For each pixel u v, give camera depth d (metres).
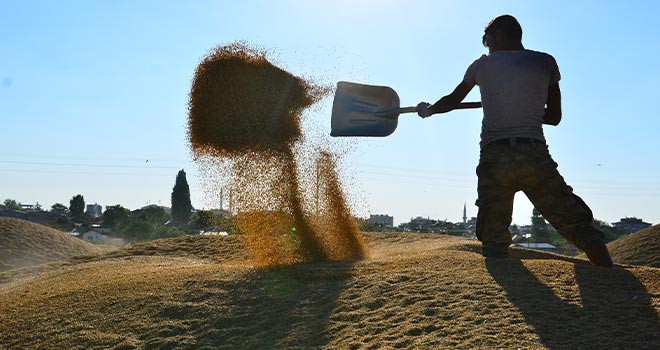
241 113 7.09
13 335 5.20
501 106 5.27
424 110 6.01
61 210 105.31
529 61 5.34
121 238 57.88
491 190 5.39
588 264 5.54
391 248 9.25
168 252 10.62
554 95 5.52
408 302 4.50
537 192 5.32
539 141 5.26
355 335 4.10
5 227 16.47
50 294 6.33
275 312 4.86
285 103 7.21
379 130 6.54
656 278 4.54
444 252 6.10
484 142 5.40
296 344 4.18
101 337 4.88
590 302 4.07
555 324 3.74
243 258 9.55
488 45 5.77
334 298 4.93
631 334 3.53
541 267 4.98
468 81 5.61
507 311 4.02
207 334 4.66
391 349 3.74
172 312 5.17
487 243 5.56
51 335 5.08
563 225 5.35
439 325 3.96
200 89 7.16
